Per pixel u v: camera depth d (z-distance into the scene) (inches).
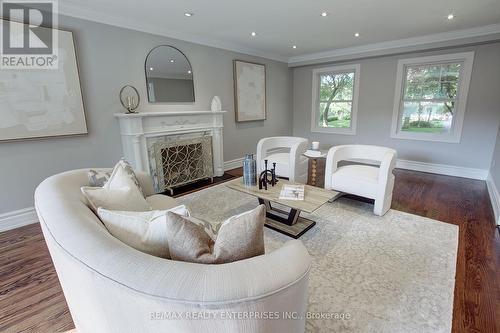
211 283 23.3
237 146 195.2
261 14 116.3
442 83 163.2
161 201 78.8
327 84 218.2
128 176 64.2
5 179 98.3
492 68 144.1
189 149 149.5
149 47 133.1
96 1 100.6
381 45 170.7
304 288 27.4
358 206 114.6
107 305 27.4
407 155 182.1
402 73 175.0
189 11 112.3
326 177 116.3
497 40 135.6
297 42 168.9
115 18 117.3
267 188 97.5
